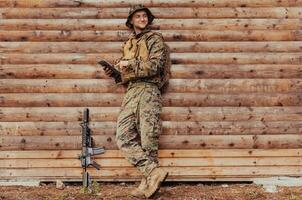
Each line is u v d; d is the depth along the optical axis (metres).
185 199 5.17
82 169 5.74
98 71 5.84
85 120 5.34
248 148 5.79
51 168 5.73
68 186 5.73
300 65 5.91
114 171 5.74
